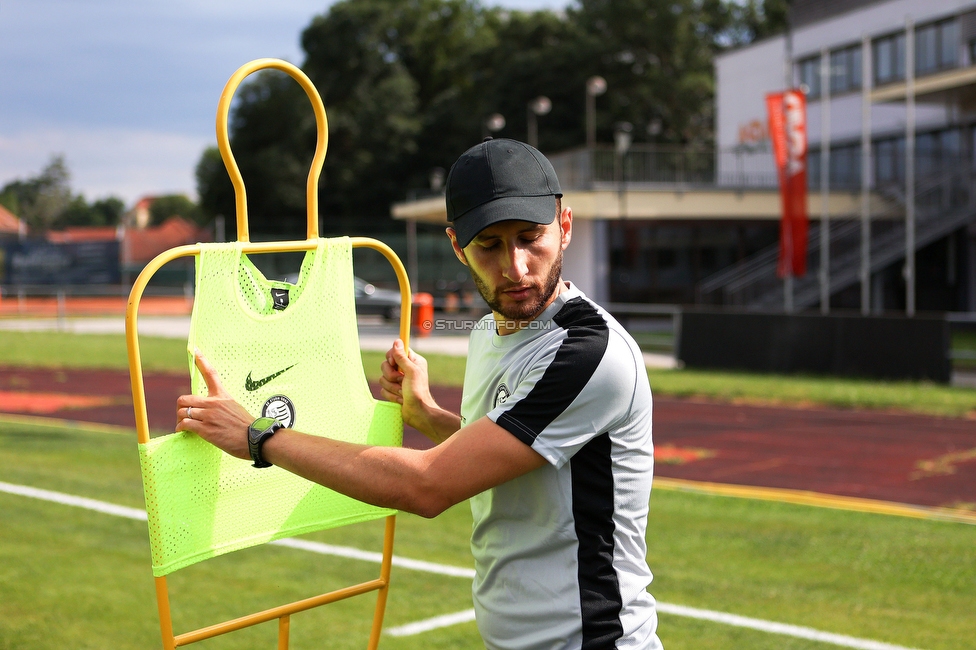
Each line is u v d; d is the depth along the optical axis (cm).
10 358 1628
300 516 214
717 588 464
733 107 3369
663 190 2567
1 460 763
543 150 4778
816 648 387
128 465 746
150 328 2464
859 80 2877
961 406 1080
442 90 6103
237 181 202
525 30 5484
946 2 2550
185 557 191
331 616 425
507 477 174
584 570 178
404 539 552
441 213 2723
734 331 1466
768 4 5691
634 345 188
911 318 1305
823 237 2239
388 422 231
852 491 696
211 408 190
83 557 510
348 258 224
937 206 2539
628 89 5191
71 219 10144
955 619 422
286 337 210
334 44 5488
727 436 930
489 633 188
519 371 183
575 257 2673
